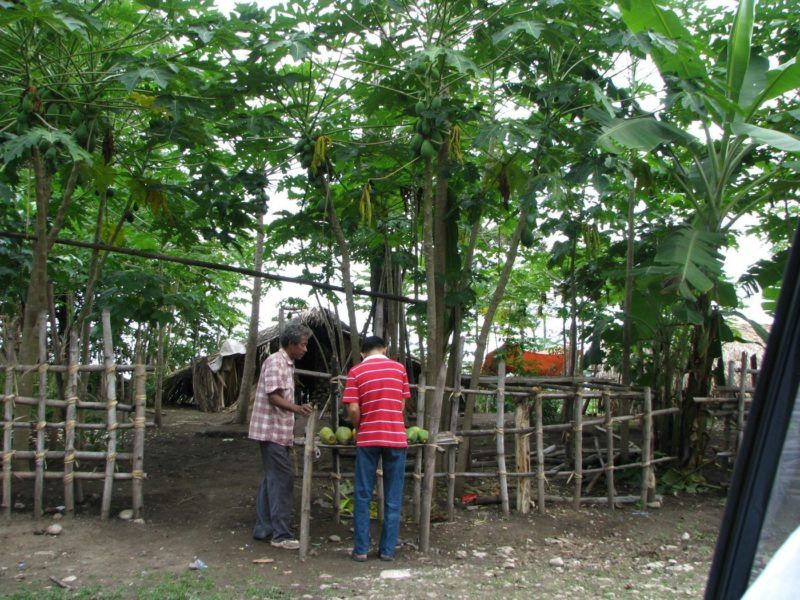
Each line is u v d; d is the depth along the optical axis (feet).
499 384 22.68
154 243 33.50
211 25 20.67
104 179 23.31
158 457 29.48
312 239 33.47
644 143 21.26
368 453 18.54
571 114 24.95
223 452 30.71
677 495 26.08
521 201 22.07
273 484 19.39
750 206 26.50
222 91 22.31
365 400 18.72
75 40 21.47
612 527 22.11
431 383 22.75
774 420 5.71
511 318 40.68
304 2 21.03
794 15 27.09
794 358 5.66
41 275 23.29
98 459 21.20
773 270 27.35
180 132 23.17
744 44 23.25
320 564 18.07
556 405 36.73
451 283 25.12
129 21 21.72
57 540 18.88
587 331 31.09
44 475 20.75
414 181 26.08
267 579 16.83
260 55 21.11
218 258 44.09
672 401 28.19
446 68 23.62
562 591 16.48
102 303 26.17
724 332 27.86
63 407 20.99
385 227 28.19
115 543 18.94
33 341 23.27
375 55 23.08
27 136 18.01
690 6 28.55
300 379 48.65
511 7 21.22
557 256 29.84
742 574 5.57
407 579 17.07
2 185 21.15
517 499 22.94
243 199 26.37
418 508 21.72
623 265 29.66
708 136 25.88
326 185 23.49
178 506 22.41
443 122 21.74
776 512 5.52
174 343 57.72
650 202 30.83
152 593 15.51
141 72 19.35
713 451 31.04
